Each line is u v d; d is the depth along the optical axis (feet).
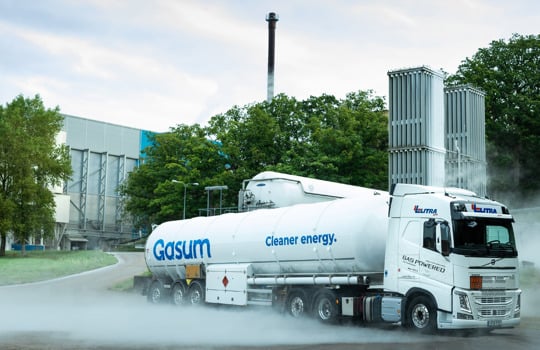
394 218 55.16
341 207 62.13
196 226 80.33
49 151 210.59
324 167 150.10
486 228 51.70
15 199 203.41
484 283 50.67
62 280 135.13
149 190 220.43
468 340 48.32
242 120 188.75
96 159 380.17
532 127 154.40
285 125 178.09
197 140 194.59
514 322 51.80
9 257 198.29
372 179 153.38
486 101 153.58
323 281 61.31
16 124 209.87
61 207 320.70
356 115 163.22
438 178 86.17
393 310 53.78
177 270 82.79
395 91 88.12
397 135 87.35
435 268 51.34
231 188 168.76
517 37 165.58
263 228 69.10
